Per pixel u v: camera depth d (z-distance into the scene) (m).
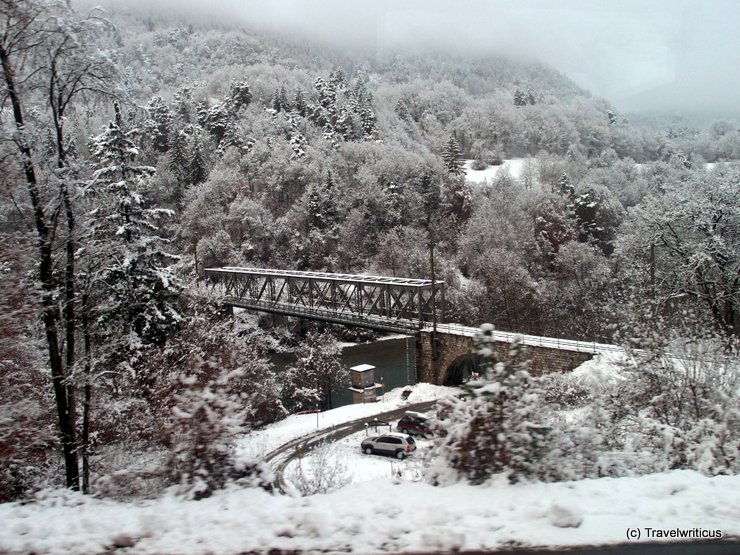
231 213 75.38
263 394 31.27
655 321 14.01
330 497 6.44
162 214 27.45
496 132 130.88
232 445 7.70
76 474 13.57
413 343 41.91
